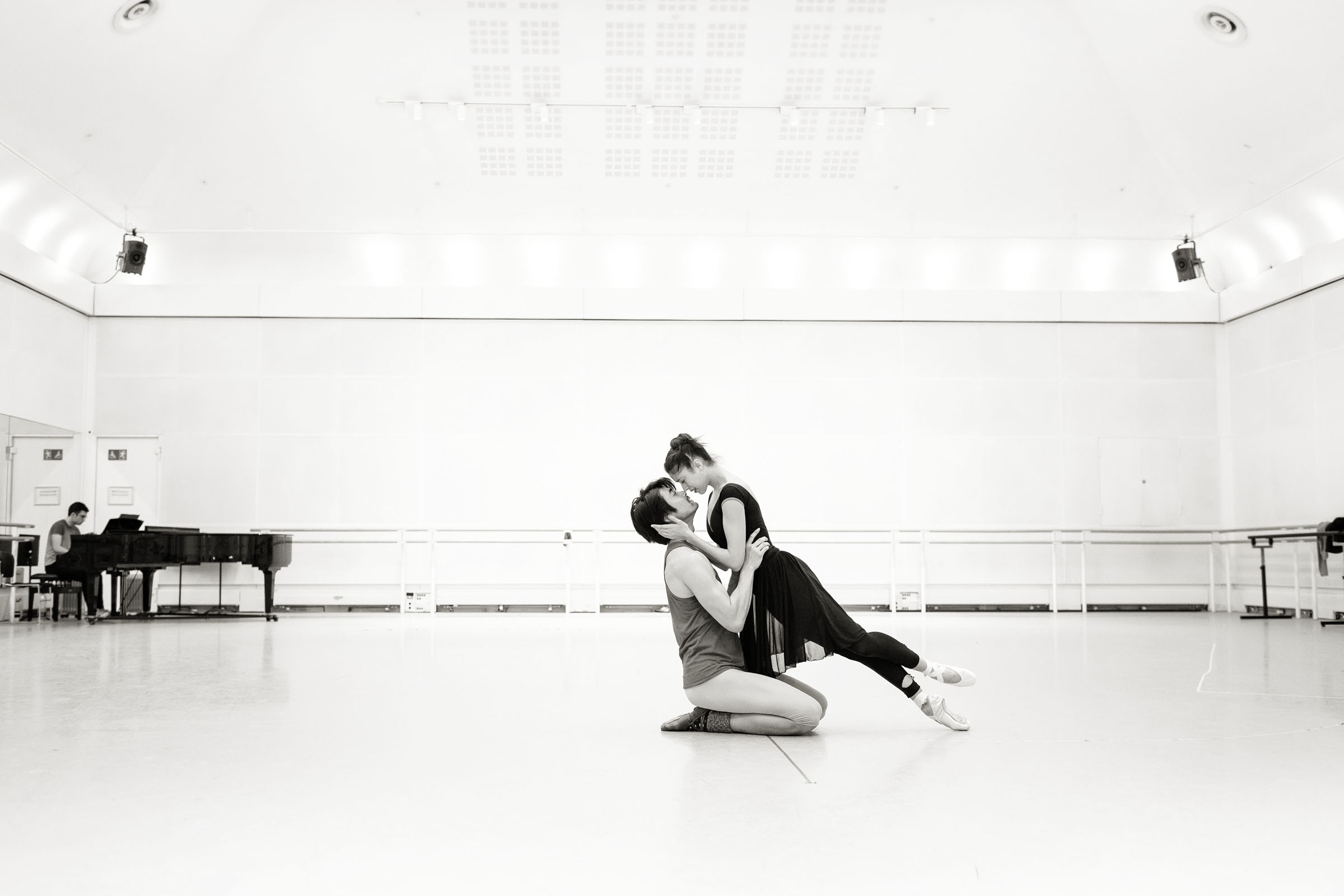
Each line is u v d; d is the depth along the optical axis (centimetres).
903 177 1355
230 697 515
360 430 1446
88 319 1430
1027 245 1459
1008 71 1225
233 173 1330
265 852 234
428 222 1409
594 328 1466
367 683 577
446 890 206
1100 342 1487
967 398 1476
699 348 1469
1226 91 1141
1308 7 976
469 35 1188
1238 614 1405
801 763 336
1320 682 574
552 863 224
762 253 1457
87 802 284
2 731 406
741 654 412
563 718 439
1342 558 1250
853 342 1476
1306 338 1327
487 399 1453
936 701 403
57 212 1278
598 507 1448
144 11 1028
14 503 1409
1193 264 1366
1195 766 329
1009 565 1466
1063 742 376
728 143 1310
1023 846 235
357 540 1434
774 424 1465
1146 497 1477
